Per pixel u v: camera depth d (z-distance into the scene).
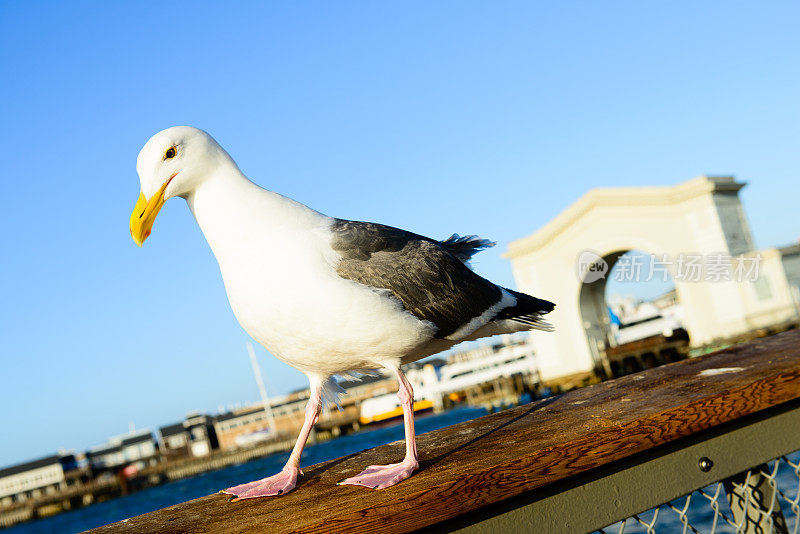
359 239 2.83
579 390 3.57
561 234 40.06
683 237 36.66
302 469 2.95
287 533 1.88
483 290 3.14
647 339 40.00
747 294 35.16
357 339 2.71
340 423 77.25
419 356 3.10
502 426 2.95
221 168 2.81
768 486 2.77
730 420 2.51
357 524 1.92
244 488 2.67
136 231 2.75
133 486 80.25
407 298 2.83
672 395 2.74
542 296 41.12
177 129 2.79
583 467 2.21
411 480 2.26
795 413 2.75
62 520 66.44
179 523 2.26
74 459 93.12
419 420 70.94
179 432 91.00
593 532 2.26
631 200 37.50
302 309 2.65
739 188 37.31
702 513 8.26
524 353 62.28
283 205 2.81
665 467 2.43
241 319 2.80
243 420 90.06
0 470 87.00
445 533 2.08
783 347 3.62
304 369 2.92
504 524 2.14
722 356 3.68
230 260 2.74
